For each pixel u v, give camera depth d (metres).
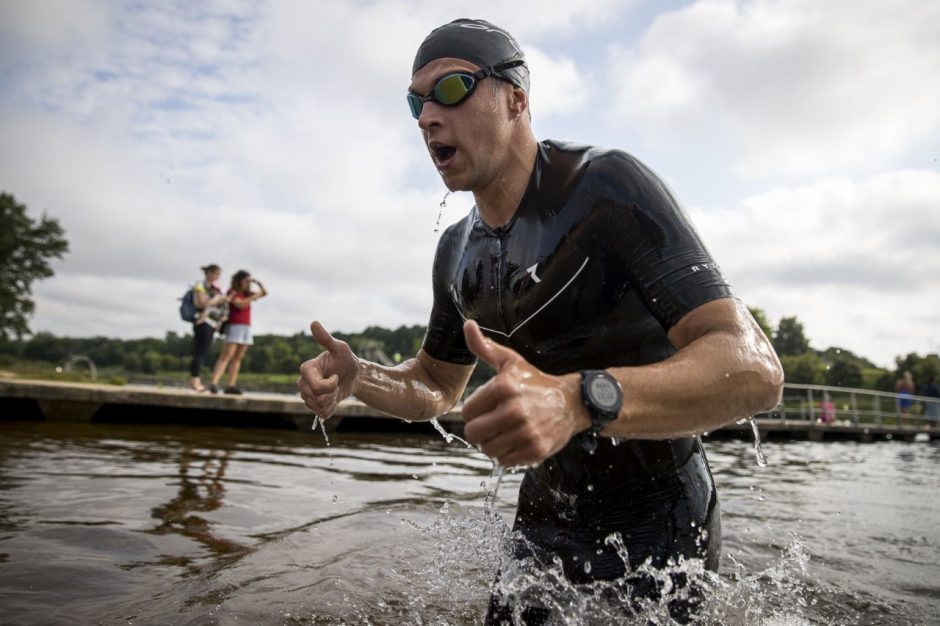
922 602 2.11
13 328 52.00
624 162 1.51
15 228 52.34
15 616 1.60
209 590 1.87
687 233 1.43
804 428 13.27
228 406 7.91
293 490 3.62
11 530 2.38
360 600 1.87
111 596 1.78
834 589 2.23
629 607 1.63
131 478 3.62
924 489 5.07
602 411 1.03
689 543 1.64
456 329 2.07
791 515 3.66
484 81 1.55
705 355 1.19
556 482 1.74
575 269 1.53
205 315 8.34
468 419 1.00
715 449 8.95
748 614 1.88
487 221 1.70
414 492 3.85
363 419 9.27
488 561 2.32
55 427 6.43
